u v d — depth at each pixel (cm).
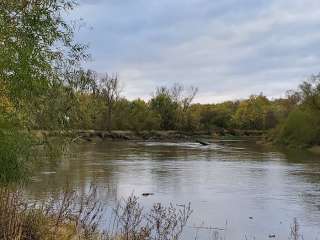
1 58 1006
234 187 3075
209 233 1841
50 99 1190
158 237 1073
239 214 2244
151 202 2447
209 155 5825
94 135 9862
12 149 1118
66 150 1258
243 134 13275
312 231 1956
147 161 4816
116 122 11306
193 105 14738
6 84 1062
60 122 1230
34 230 924
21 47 1051
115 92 11238
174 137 11212
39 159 1236
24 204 1071
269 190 2964
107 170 3831
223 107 15100
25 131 1161
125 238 962
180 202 2506
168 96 13000
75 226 999
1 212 870
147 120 11888
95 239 1001
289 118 8319
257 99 14875
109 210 1858
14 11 1095
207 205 2448
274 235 1870
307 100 8062
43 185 2431
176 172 3850
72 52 1216
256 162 4884
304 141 7519
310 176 3662
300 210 2364
